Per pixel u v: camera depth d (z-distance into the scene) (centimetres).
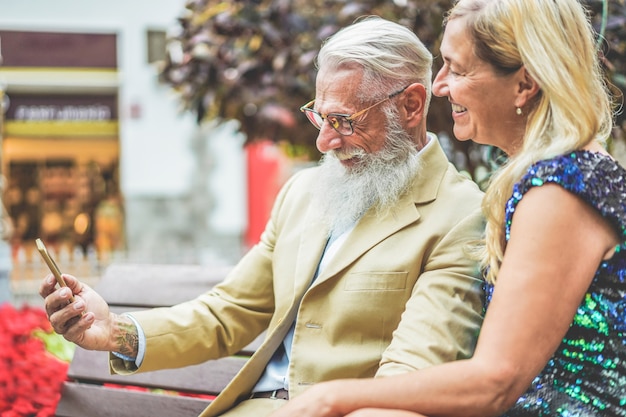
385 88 221
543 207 165
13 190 1316
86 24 1287
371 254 217
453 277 204
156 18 1305
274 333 229
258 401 227
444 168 226
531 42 172
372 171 222
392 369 191
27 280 779
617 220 166
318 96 226
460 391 162
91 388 278
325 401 165
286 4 425
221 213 1343
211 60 430
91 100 1304
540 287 163
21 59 1272
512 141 186
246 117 480
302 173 255
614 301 170
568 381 173
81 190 1341
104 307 228
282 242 240
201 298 248
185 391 273
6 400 297
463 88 183
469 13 181
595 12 314
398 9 376
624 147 392
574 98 170
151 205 1322
